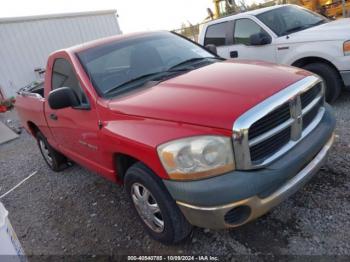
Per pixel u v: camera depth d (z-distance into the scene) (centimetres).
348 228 255
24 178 521
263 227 278
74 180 462
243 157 214
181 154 220
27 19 1248
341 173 326
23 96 509
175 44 394
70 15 1358
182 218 254
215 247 269
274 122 228
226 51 638
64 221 361
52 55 392
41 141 512
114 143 271
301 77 261
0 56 1204
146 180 256
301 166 243
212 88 255
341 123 441
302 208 288
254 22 583
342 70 472
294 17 593
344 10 954
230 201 214
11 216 400
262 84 245
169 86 286
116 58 348
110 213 353
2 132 859
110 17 1506
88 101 314
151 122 248
